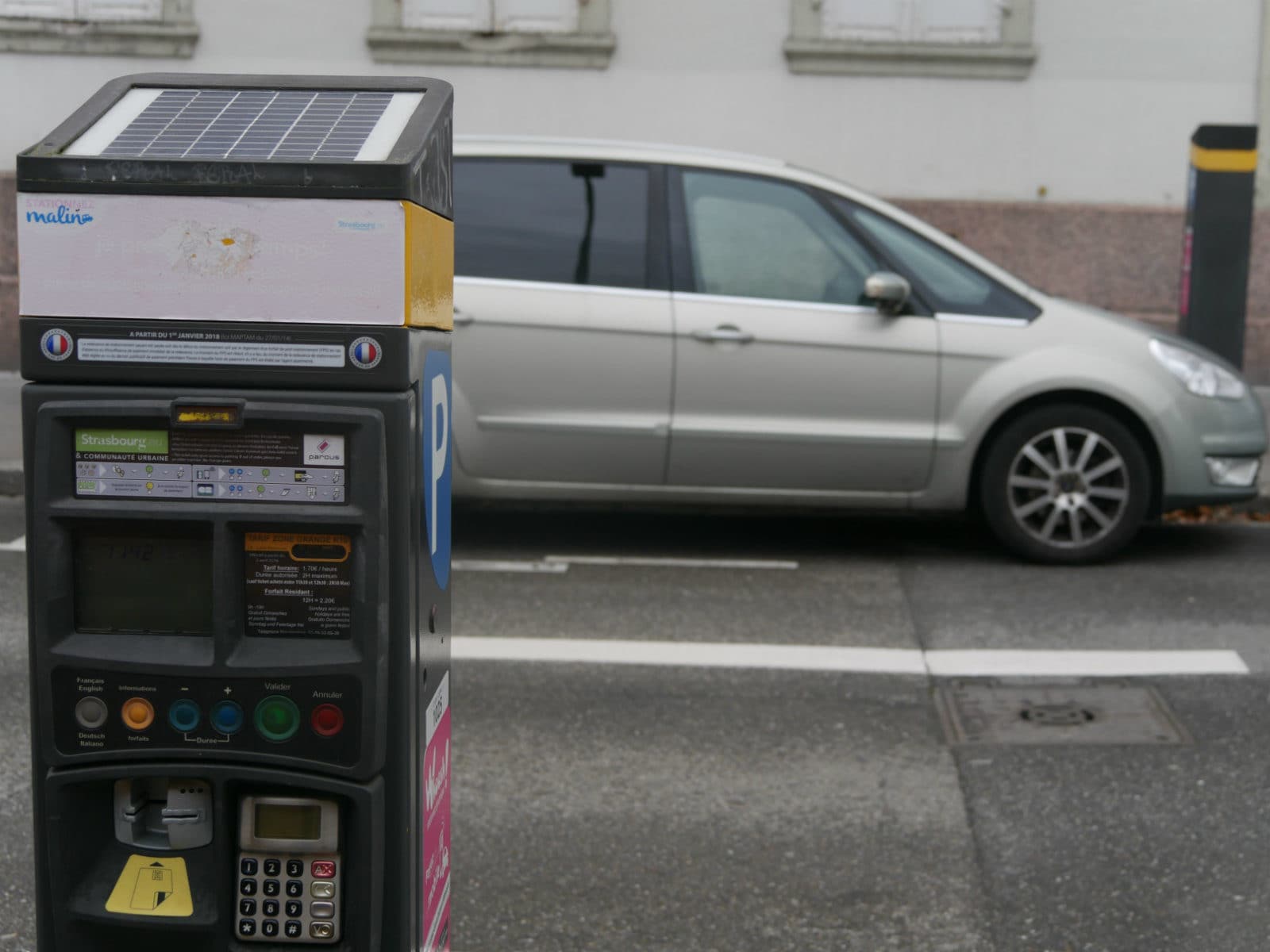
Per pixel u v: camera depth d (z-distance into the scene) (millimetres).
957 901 3428
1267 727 4551
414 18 11867
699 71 11883
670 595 6129
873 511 8008
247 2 11875
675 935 3264
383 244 1667
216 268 1683
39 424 1704
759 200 6703
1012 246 11922
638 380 6559
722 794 4039
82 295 1695
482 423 6578
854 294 6645
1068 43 11742
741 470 6645
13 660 5117
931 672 5117
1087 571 6637
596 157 6707
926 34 11797
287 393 1691
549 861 3623
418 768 1829
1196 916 3354
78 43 11875
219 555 1704
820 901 3428
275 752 1734
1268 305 11844
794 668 5145
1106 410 6723
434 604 1902
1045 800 4000
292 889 1786
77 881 1791
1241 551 7082
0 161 12008
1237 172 8836
